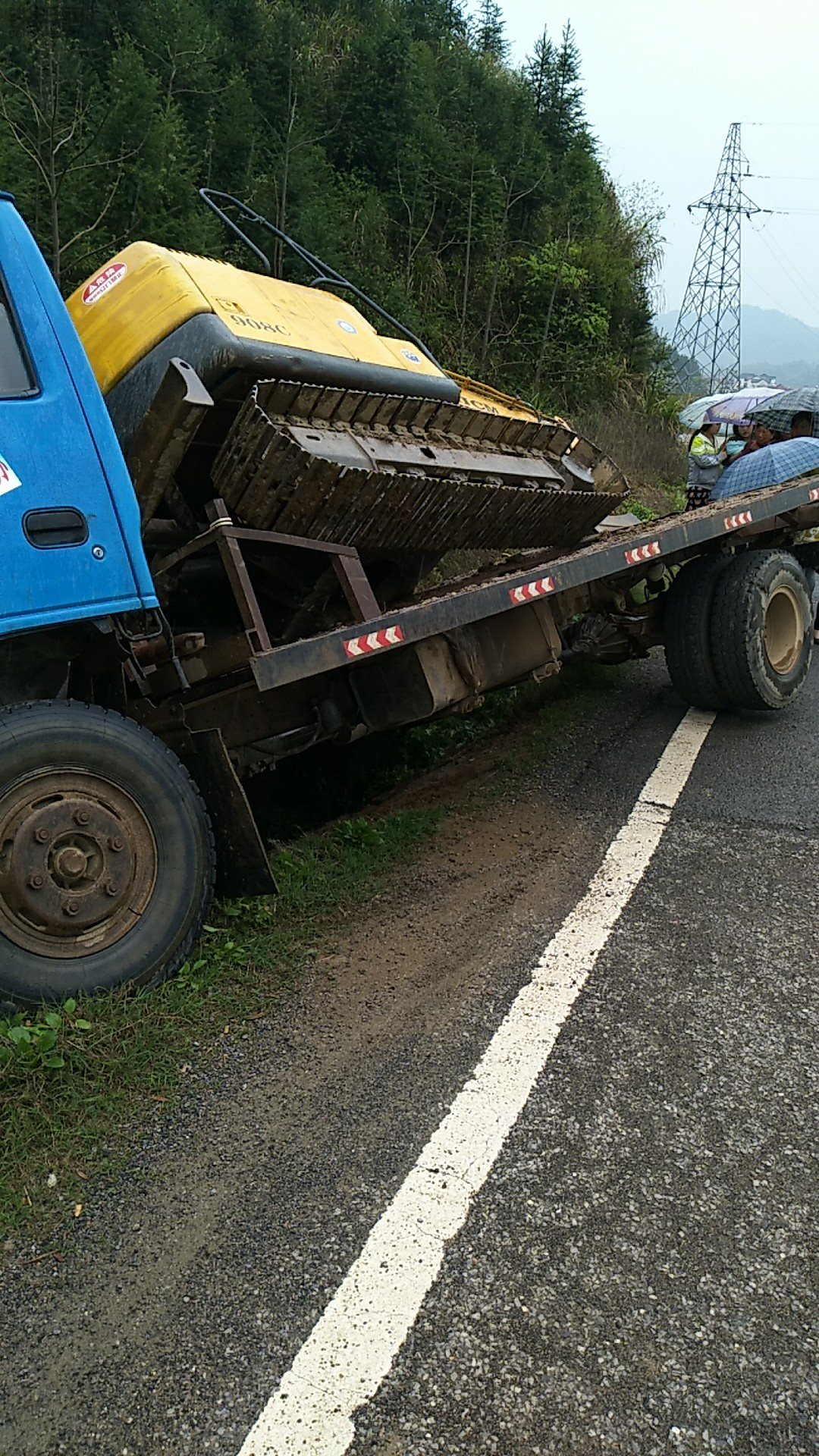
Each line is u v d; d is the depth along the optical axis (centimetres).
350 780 570
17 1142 263
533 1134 271
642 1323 215
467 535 496
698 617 618
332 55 1548
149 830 339
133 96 902
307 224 1137
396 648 409
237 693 427
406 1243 236
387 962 362
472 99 1750
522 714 669
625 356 1856
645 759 571
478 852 454
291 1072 299
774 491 657
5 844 311
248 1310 219
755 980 345
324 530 407
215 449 430
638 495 1307
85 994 319
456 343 1451
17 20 1022
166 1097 286
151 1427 194
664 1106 282
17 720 319
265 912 386
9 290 326
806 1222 241
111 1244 237
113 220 879
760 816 486
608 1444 190
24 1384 203
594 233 1880
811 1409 196
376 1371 204
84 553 329
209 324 396
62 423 329
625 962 357
